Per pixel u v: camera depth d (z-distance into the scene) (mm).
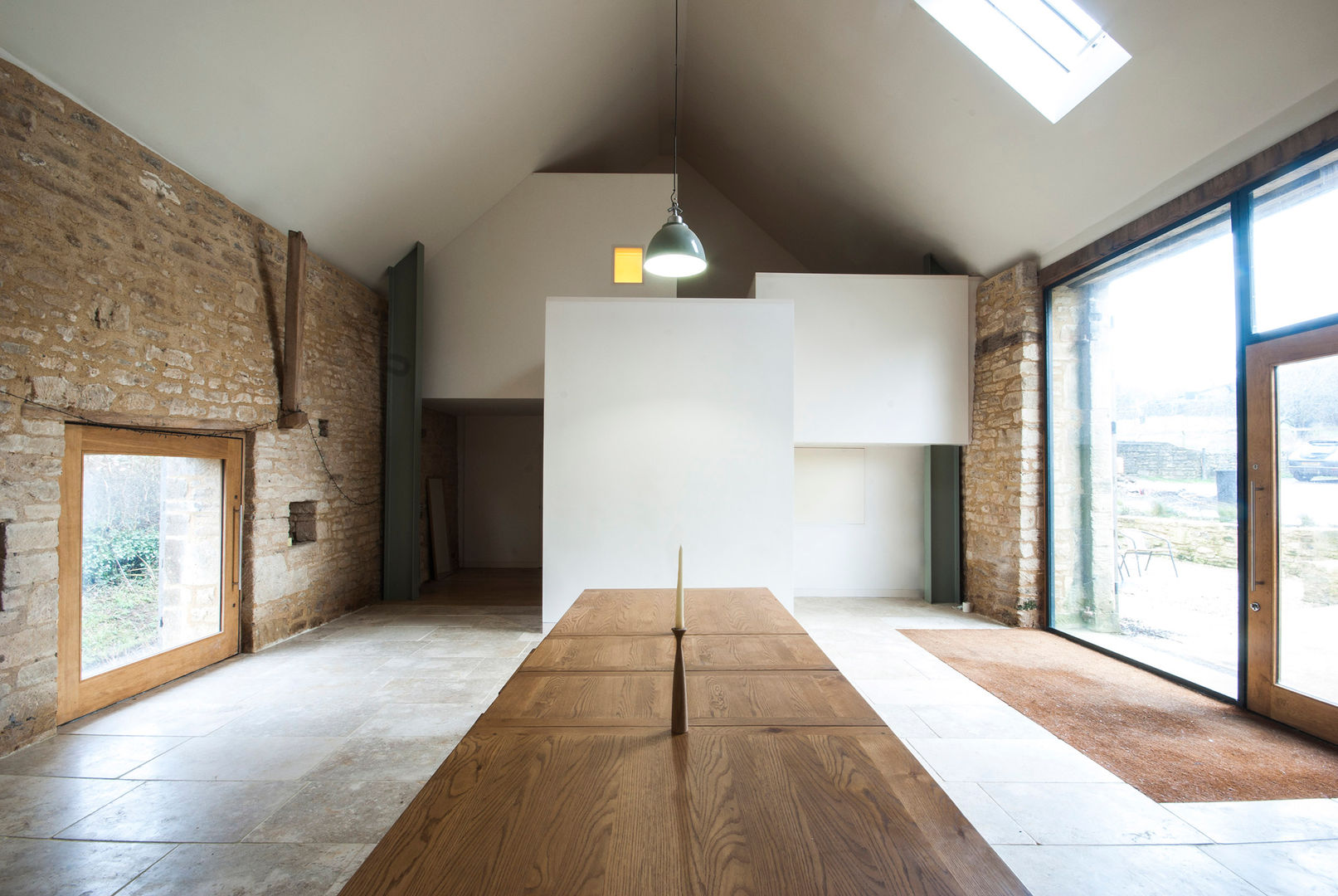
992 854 1250
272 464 4902
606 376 5352
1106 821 2461
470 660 4535
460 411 8453
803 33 5016
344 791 2697
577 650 2346
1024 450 5449
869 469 6883
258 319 4719
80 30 3057
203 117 3834
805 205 7105
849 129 5566
